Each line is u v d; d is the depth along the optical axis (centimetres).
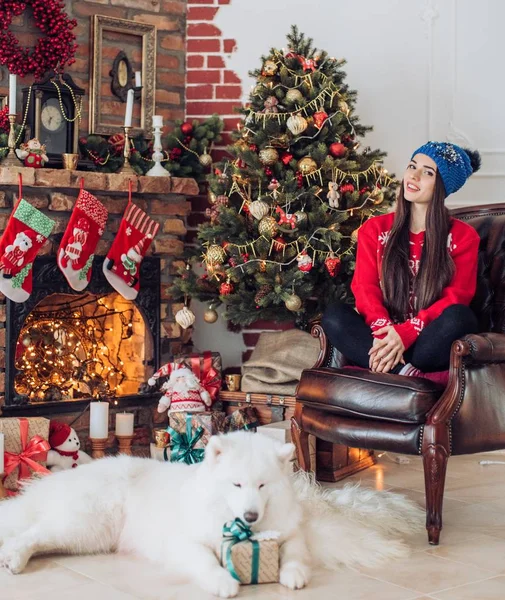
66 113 432
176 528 251
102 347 449
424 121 498
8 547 253
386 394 293
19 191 393
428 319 314
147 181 431
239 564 241
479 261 356
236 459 240
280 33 492
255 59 490
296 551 250
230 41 489
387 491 336
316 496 292
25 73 425
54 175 401
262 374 414
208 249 421
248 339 489
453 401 285
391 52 496
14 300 391
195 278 441
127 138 438
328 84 419
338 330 328
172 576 247
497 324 345
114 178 420
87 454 395
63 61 435
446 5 496
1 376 396
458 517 321
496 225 359
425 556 271
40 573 249
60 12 435
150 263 441
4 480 342
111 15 463
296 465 364
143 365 447
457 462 430
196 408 401
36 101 421
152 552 257
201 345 485
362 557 261
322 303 432
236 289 431
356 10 495
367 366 323
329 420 316
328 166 411
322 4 493
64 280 412
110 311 451
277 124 418
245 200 422
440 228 328
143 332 448
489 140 498
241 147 423
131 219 420
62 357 431
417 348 307
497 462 424
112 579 245
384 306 335
